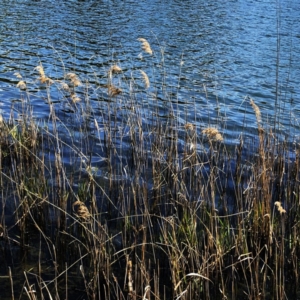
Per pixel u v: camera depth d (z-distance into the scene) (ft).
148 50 25.41
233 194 25.64
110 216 22.63
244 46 74.84
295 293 18.53
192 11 107.45
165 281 18.61
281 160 26.89
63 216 20.85
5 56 59.88
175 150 27.89
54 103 40.70
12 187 23.89
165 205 23.11
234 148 32.48
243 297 18.12
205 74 56.90
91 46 69.56
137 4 113.80
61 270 18.84
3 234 20.04
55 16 91.86
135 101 37.22
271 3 123.65
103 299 17.56
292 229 21.99
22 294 17.28
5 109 38.14
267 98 49.39
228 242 20.11
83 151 30.22
